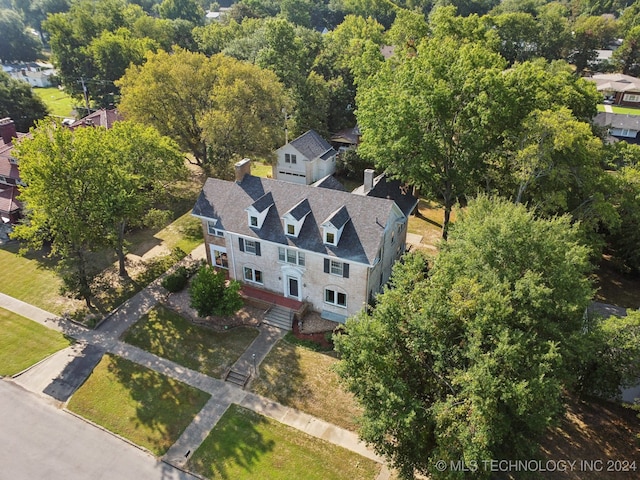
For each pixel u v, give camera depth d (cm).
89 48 7600
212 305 3142
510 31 9138
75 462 2372
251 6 12394
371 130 3900
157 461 2378
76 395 2758
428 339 2009
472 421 1689
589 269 2450
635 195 3312
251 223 3281
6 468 2334
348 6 12756
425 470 2084
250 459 2367
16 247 4219
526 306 1997
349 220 3072
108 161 3381
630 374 2283
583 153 3250
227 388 2775
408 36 5381
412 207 3931
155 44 8250
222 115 4653
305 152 5262
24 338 3177
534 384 1727
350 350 2084
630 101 8525
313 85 6425
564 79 4322
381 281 3375
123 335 3195
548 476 2223
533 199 3528
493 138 3606
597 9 12669
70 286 3344
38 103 6788
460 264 2214
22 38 11688
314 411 2619
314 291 3250
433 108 3400
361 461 2342
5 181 4825
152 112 5075
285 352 3016
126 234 4441
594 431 2448
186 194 5222
